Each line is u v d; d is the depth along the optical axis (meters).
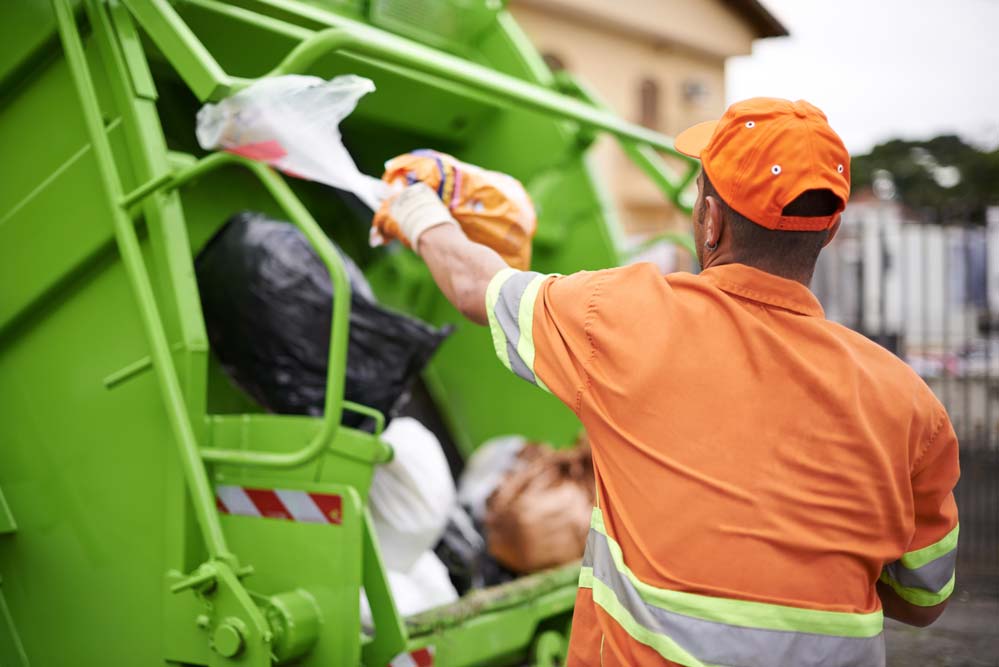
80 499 2.31
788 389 1.39
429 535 2.71
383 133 3.64
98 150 2.19
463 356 3.84
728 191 1.42
